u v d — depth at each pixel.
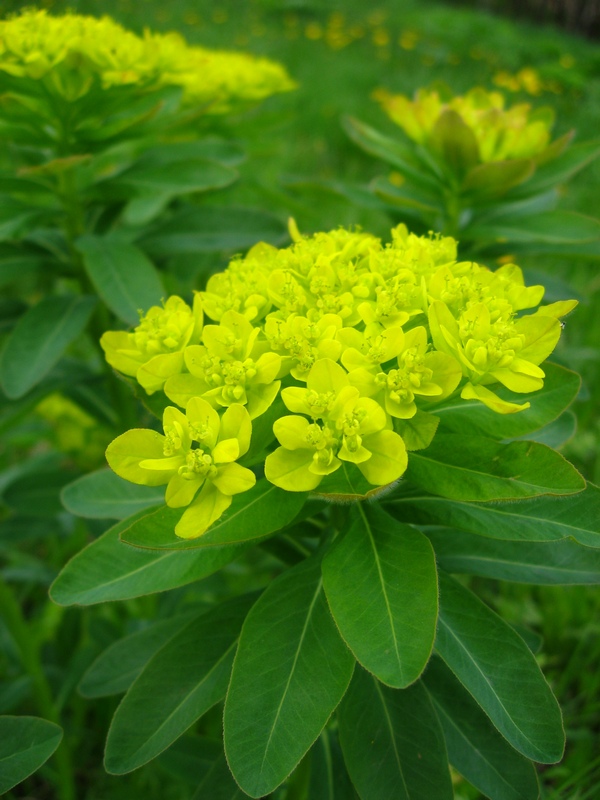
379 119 0.76
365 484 0.14
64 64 0.21
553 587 0.30
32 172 0.21
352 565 0.14
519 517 0.15
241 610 0.17
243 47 1.03
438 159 0.24
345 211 0.52
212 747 0.21
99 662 0.20
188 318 0.16
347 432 0.13
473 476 0.14
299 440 0.13
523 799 0.16
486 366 0.14
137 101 0.23
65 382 0.26
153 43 0.23
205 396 0.14
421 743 0.16
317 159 0.67
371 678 0.17
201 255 0.31
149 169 0.25
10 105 0.21
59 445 0.34
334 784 0.18
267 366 0.14
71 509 0.18
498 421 0.16
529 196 0.25
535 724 0.14
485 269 0.16
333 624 0.15
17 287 0.47
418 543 0.14
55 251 0.27
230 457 0.13
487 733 0.17
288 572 0.16
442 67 1.03
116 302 0.22
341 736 0.16
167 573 0.15
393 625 0.13
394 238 0.18
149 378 0.15
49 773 0.26
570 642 0.30
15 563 0.35
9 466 0.41
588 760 0.25
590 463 0.36
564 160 0.25
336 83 0.89
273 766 0.13
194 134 0.31
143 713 0.16
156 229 0.26
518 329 0.15
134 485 0.19
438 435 0.14
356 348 0.15
